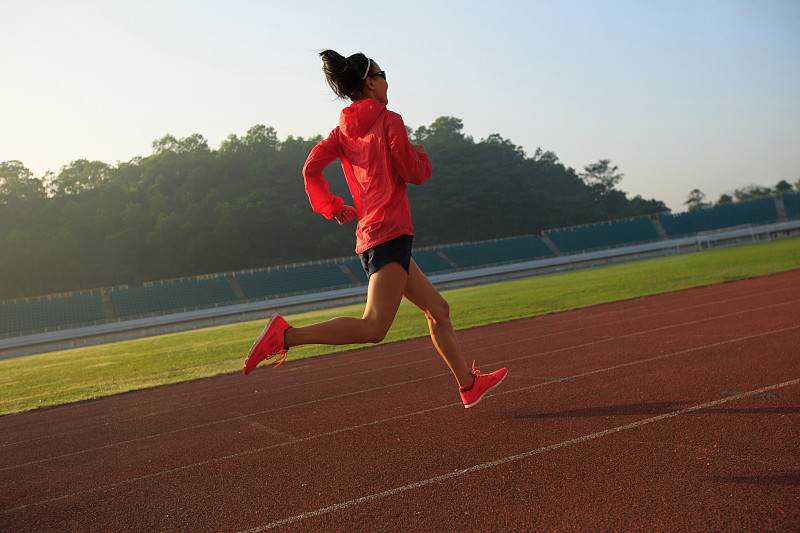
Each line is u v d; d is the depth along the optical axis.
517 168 105.38
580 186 118.88
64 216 74.75
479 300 24.39
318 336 2.62
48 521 2.93
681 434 3.23
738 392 4.08
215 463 3.75
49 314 40.25
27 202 75.69
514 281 42.16
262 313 38.88
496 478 2.82
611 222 66.81
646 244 52.84
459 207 96.12
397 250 2.77
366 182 2.82
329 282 50.28
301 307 40.16
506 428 3.75
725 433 3.17
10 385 12.96
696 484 2.50
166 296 44.78
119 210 80.25
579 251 61.19
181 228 75.12
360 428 4.26
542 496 2.54
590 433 3.43
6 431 6.70
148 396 8.51
